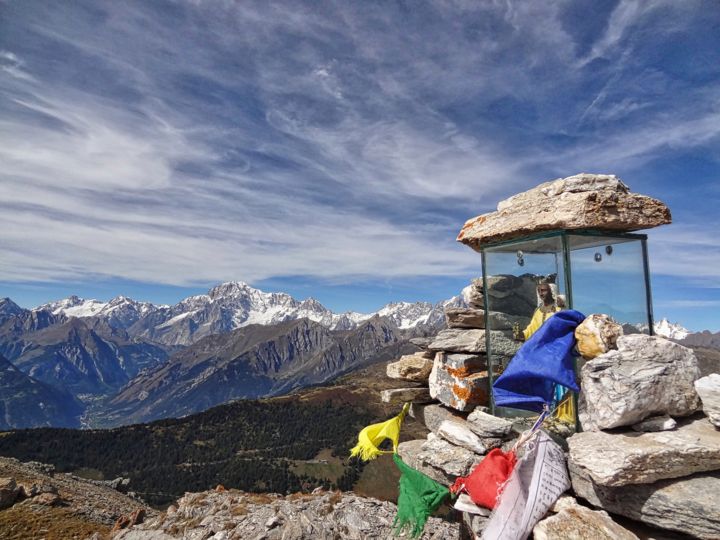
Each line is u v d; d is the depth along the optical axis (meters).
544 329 8.48
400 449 12.59
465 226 13.15
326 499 19.83
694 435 6.62
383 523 16.72
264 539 17.02
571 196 9.58
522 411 10.28
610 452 6.56
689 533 6.04
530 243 10.36
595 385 7.24
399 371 14.10
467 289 13.58
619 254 9.90
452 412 12.58
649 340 7.27
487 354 11.66
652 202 9.70
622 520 7.18
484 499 8.16
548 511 7.46
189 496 25.48
